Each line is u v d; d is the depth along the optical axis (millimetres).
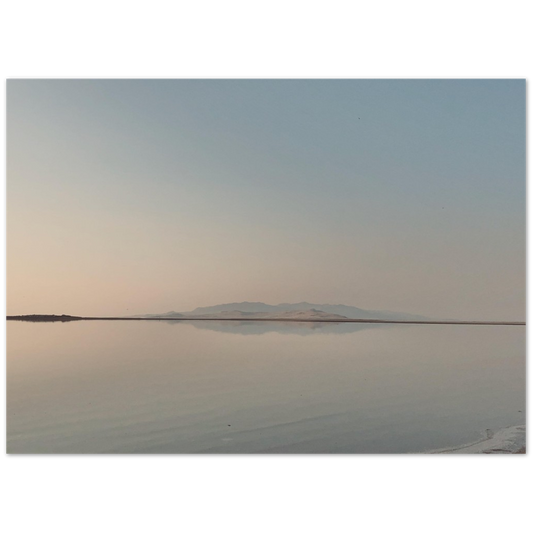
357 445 6801
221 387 11234
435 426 7859
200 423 8039
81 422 8078
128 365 15133
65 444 6836
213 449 6582
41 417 8391
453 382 12156
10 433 7422
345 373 13594
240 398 10008
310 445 6809
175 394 10391
